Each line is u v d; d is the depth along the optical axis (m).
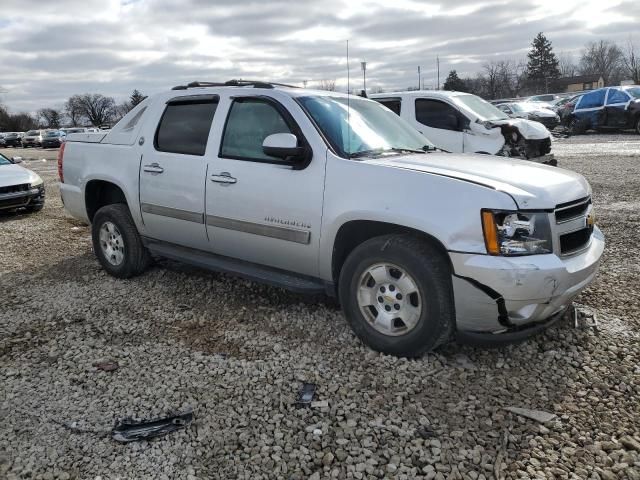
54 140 47.53
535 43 85.19
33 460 2.72
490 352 3.69
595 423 2.92
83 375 3.53
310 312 4.47
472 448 2.74
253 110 4.33
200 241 4.71
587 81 77.81
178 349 3.88
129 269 5.38
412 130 4.88
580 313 4.20
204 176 4.48
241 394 3.26
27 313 4.63
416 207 3.38
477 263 3.17
